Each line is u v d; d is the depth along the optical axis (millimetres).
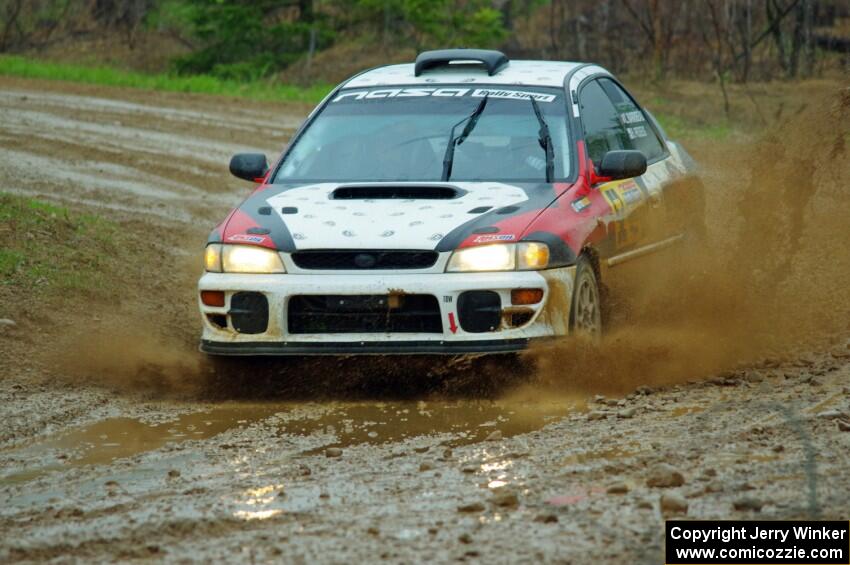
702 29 104625
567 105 25469
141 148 57719
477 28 125625
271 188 24594
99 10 158750
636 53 112625
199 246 38719
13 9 151750
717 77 99000
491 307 20969
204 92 91438
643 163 24359
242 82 118062
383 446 18266
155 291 31859
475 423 19594
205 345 22156
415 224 21703
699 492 14445
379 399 21750
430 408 20859
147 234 38688
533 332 21109
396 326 21172
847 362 23188
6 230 32969
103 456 18312
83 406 21703
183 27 153000
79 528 14227
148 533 13875
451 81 26609
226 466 17328
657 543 12812
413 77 27172
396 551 12836
